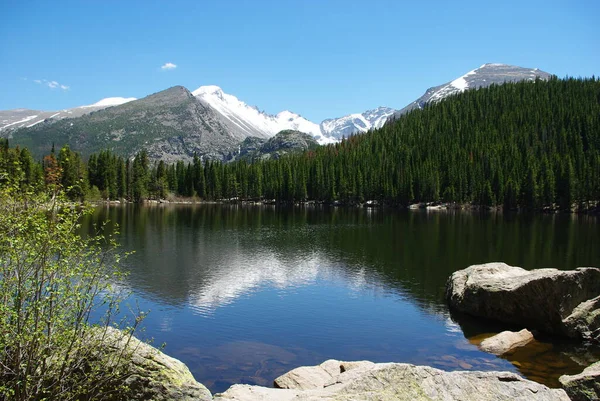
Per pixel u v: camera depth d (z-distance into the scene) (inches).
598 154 5447.8
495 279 960.3
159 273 1373.0
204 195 6382.9
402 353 736.3
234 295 1131.9
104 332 398.3
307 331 853.2
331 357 716.7
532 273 924.0
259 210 4854.8
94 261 421.7
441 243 2118.6
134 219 3225.9
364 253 1825.8
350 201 5964.6
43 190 381.4
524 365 673.6
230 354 721.0
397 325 896.3
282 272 1437.0
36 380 346.6
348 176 6146.7
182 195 6392.7
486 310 936.9
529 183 4756.4
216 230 2652.6
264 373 641.6
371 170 6053.2
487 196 5054.1
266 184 6427.2
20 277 335.0
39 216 360.8
